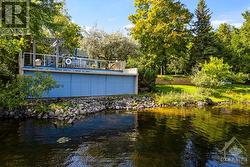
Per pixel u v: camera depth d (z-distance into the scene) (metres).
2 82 23.14
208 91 39.78
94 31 51.44
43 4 27.61
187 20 46.94
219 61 41.66
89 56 50.22
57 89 28.25
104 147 14.81
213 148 15.19
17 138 15.95
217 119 24.03
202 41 52.97
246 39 56.66
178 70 58.03
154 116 24.48
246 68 52.81
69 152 13.84
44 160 12.66
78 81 29.97
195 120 23.25
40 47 36.06
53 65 29.42
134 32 44.97
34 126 18.89
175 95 34.06
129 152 14.09
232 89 45.12
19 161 12.43
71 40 45.22
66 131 17.94
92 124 20.34
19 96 22.09
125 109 27.83
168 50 45.69
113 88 33.25
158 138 16.94
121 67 35.47
